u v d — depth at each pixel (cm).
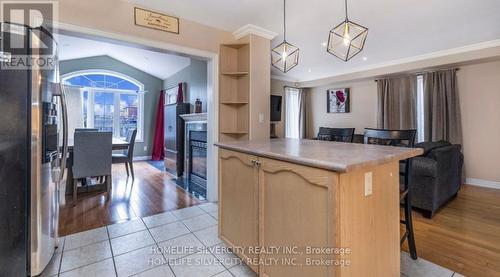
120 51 570
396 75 495
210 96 326
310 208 123
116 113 664
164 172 519
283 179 140
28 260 161
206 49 311
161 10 272
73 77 608
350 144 194
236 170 183
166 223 258
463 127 427
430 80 448
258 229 160
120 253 199
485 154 408
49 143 177
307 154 135
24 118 157
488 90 401
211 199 329
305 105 670
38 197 163
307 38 361
